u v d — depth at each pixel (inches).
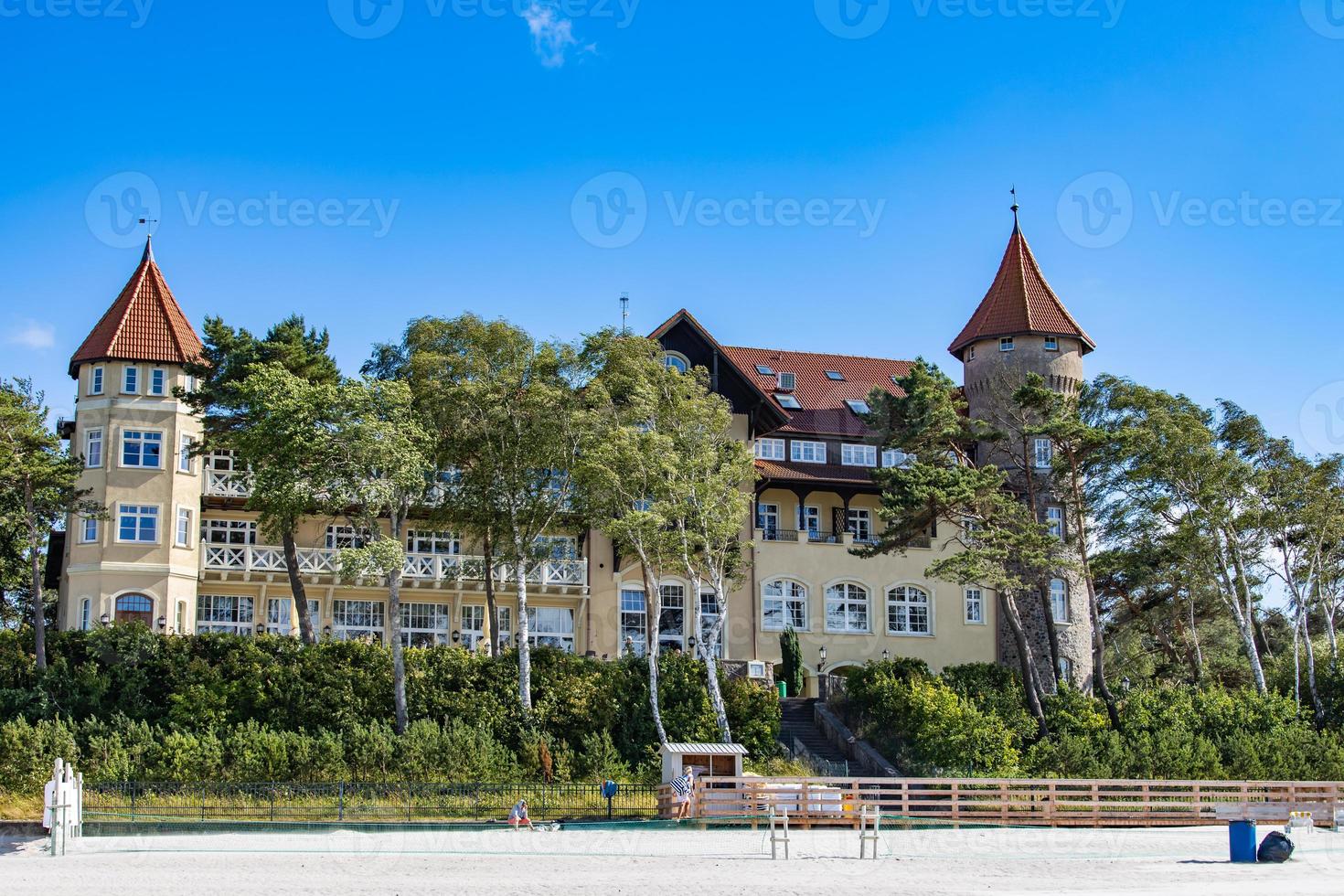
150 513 2047.2
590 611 2277.3
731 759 1626.5
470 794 1637.6
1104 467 2160.4
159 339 2107.5
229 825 1475.1
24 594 2329.0
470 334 1989.4
